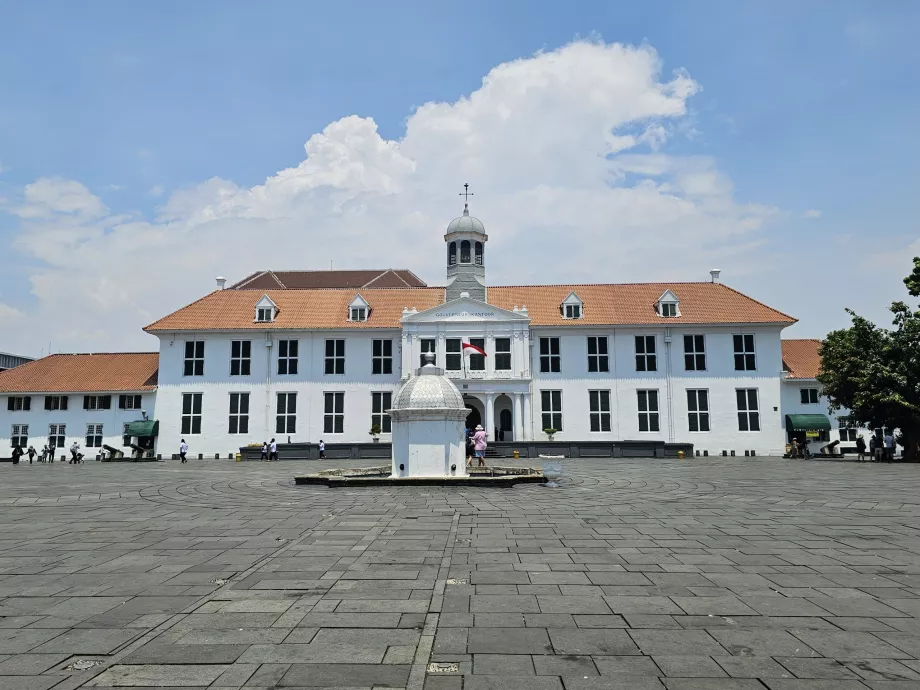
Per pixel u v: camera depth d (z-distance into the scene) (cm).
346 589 822
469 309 4850
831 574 897
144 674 550
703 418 4822
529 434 4719
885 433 4550
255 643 625
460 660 581
